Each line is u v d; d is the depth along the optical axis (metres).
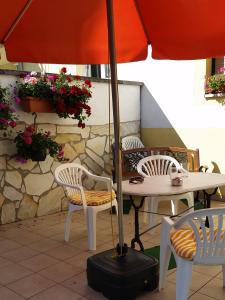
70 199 3.52
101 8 2.47
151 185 3.09
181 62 5.23
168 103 5.46
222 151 4.92
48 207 4.52
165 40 2.46
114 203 3.63
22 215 4.25
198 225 2.22
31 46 2.56
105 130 5.20
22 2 2.24
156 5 2.28
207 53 2.34
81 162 4.88
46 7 2.39
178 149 5.04
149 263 2.50
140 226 4.02
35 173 4.35
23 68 6.18
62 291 2.56
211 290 2.56
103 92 5.12
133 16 2.52
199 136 5.15
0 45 2.55
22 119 4.15
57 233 3.81
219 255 2.07
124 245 2.59
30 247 3.41
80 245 3.46
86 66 6.10
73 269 2.92
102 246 3.43
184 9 2.20
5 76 3.96
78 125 4.52
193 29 2.30
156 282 2.52
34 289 2.59
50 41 2.60
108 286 2.40
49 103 4.20
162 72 5.47
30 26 2.49
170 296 2.47
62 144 4.61
